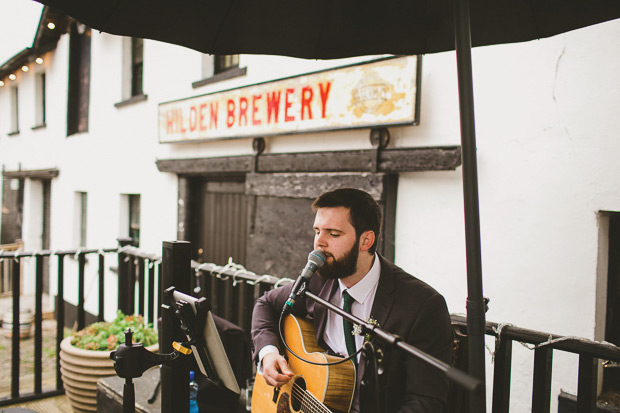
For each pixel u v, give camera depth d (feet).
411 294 5.60
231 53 5.96
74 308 27.25
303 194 13.30
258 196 14.99
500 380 5.68
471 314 4.23
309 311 6.78
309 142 13.61
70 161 28.37
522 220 9.21
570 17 5.27
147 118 20.98
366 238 5.79
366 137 12.04
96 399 9.71
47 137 31.63
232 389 5.81
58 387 12.19
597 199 8.27
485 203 9.75
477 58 9.88
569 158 8.61
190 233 19.04
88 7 4.77
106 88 24.38
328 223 5.64
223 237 17.78
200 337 5.75
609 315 8.64
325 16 6.01
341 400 5.89
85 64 26.94
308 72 13.44
